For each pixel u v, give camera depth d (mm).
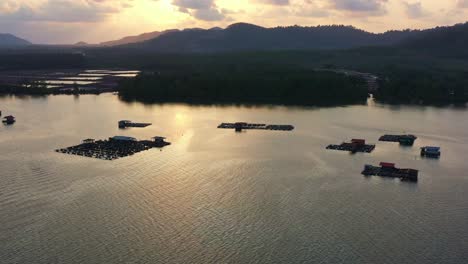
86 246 95625
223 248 95438
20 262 89812
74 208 113250
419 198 121125
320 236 100562
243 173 140000
